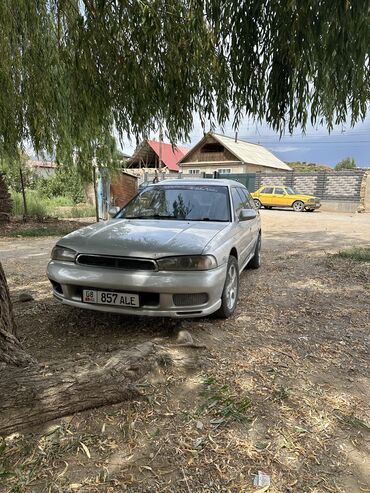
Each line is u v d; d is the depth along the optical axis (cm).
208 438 211
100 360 261
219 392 254
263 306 442
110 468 188
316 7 174
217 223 416
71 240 359
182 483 180
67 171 770
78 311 408
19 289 498
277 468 191
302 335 359
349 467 194
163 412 232
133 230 379
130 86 334
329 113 214
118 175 977
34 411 212
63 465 189
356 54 179
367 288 526
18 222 1241
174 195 479
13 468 186
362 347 337
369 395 260
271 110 225
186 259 322
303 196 2222
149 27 287
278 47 204
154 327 366
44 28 423
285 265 686
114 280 321
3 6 375
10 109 506
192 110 324
